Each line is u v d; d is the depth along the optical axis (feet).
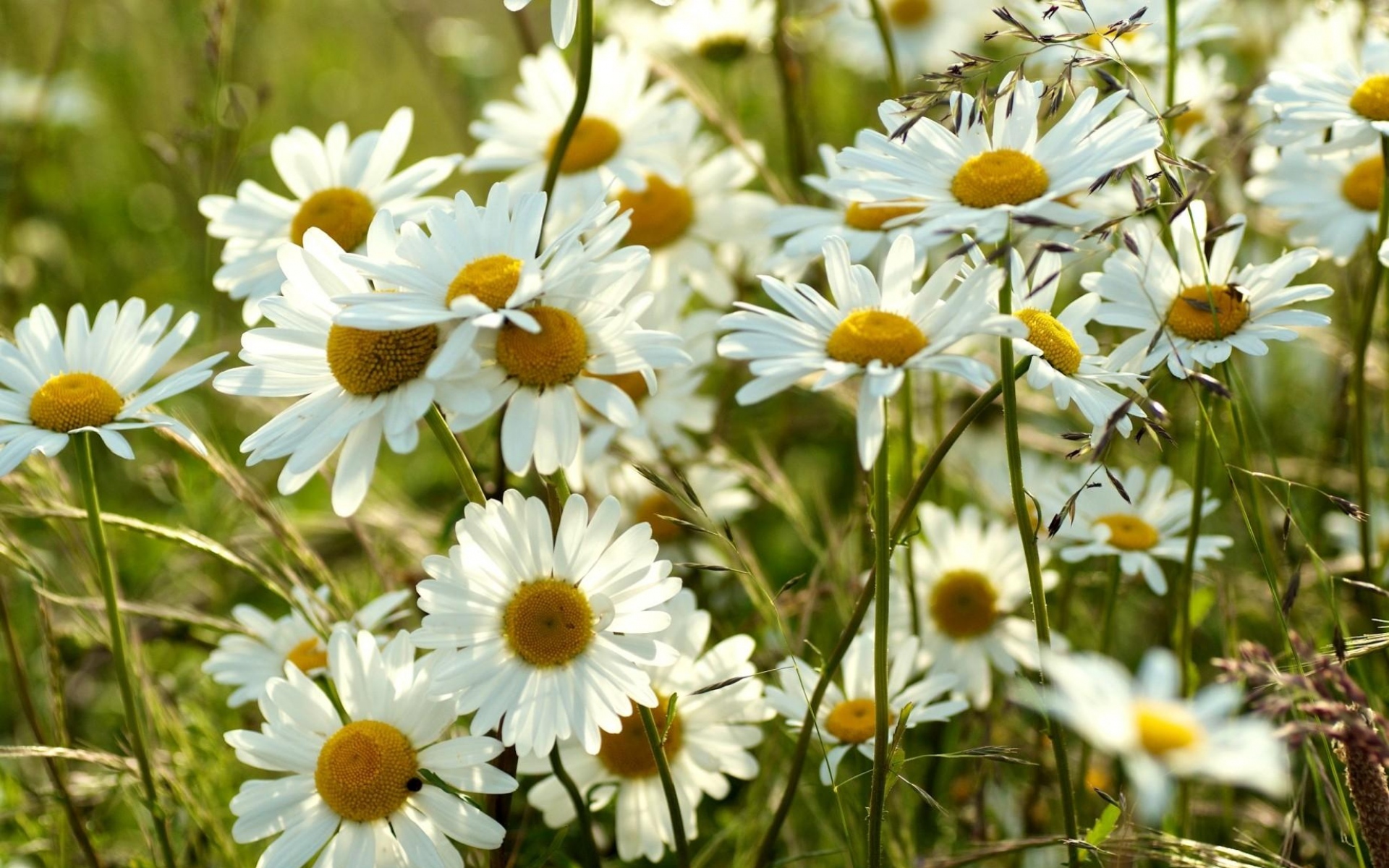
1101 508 2.41
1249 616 2.51
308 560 2.32
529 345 2.05
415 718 2.09
